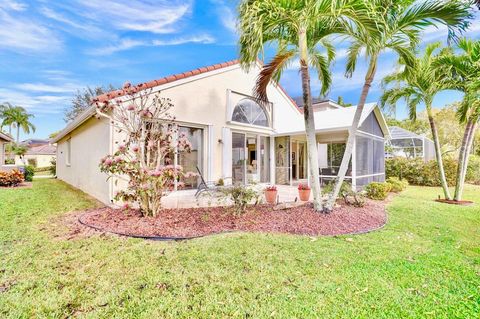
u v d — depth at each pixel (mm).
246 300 2834
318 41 6973
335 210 6660
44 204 8070
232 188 6699
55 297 2893
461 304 2801
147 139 6363
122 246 4391
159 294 2949
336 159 12703
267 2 5051
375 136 13461
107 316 2582
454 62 8430
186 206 7531
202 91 10211
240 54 6105
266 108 13164
